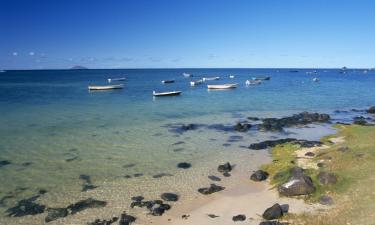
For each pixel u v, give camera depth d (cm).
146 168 2823
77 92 9681
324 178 2195
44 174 2672
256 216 1927
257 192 2292
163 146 3512
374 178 2147
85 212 2031
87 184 2477
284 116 5491
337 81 15638
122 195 2281
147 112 5738
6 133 4038
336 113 5841
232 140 3803
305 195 2111
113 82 15250
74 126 4488
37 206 2130
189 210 2050
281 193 2172
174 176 2642
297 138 3922
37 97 8188
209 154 3241
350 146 3027
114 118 5128
